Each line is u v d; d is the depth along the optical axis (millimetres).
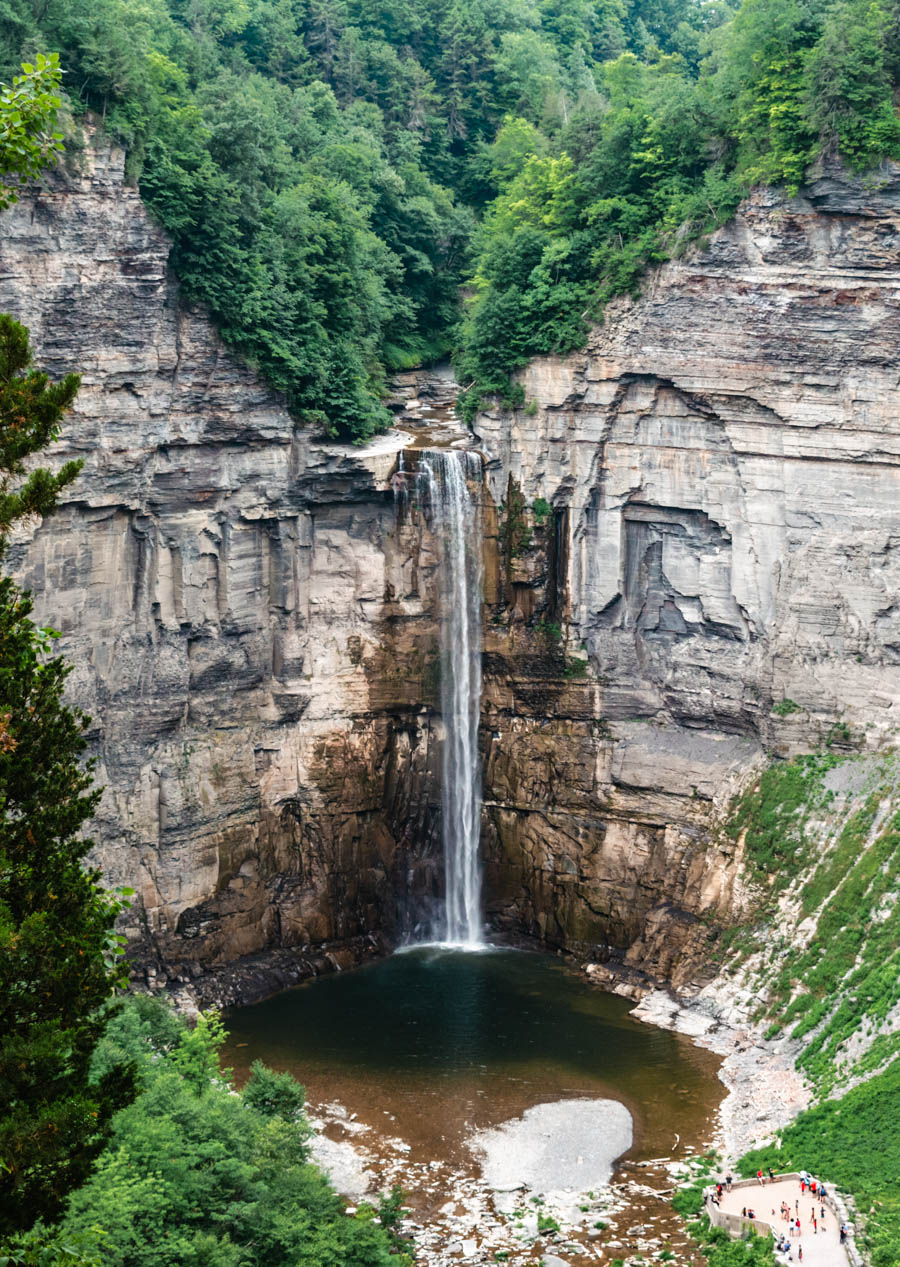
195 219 77938
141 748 79188
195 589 81500
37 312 71062
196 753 82000
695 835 83562
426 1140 65312
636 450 85812
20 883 29109
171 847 80438
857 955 72812
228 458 82250
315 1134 59625
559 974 85000
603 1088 70000
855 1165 59562
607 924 86375
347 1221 50938
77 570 74625
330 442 87750
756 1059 71688
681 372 82625
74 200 71688
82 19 75500
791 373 79438
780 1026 72938
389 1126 66438
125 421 75750
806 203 78000
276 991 82062
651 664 87812
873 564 78875
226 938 83312
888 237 76188
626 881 86000
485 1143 65062
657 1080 70812
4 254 69312
